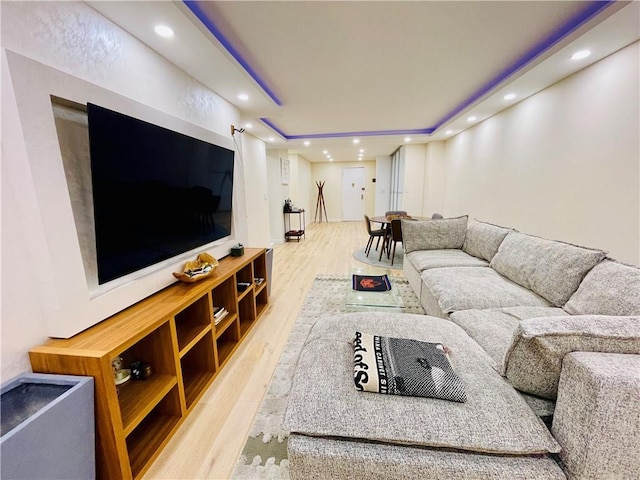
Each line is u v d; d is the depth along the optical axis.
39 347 1.04
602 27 1.70
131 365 1.37
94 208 1.17
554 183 2.66
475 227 3.09
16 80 0.93
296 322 2.49
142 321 1.25
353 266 4.28
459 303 1.86
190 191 1.89
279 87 2.87
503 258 2.35
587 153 2.29
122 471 1.08
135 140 1.36
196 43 1.65
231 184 2.58
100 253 1.22
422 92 3.09
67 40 1.18
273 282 3.58
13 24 0.98
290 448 0.92
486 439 0.85
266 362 1.93
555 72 2.37
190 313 1.73
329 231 7.62
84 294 1.16
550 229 2.72
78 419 0.94
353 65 2.38
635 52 1.88
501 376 1.09
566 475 0.83
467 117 3.80
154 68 1.74
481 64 2.41
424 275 2.56
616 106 2.03
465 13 1.69
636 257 1.93
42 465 0.83
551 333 0.89
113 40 1.43
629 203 1.96
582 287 1.57
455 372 1.09
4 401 0.94
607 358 0.83
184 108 2.06
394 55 2.21
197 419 1.46
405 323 1.53
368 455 0.88
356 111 3.80
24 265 1.01
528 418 0.91
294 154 7.19
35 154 0.99
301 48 2.07
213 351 1.75
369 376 1.04
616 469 0.79
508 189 3.41
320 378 1.11
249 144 4.27
